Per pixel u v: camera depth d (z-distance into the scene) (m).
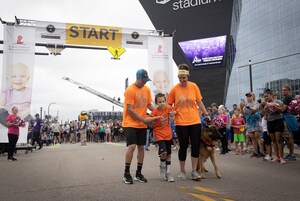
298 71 68.12
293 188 4.68
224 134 11.02
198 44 62.84
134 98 5.43
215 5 61.12
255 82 71.00
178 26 63.97
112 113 72.00
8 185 5.17
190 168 7.08
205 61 62.62
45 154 11.91
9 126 9.74
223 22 61.09
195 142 5.52
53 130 24.22
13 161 9.30
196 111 5.72
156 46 13.98
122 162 8.38
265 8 79.44
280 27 75.25
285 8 73.81
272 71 71.56
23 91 11.90
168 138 5.52
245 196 4.12
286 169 6.81
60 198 4.12
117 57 13.88
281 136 7.95
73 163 8.30
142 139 5.45
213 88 62.31
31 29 12.29
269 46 78.00
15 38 12.09
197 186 4.87
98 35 13.27
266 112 8.20
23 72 11.98
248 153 11.26
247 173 6.25
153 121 5.25
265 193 4.31
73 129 26.41
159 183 5.18
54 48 13.32
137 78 5.45
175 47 64.62
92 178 5.72
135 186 4.90
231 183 5.13
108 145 18.58
